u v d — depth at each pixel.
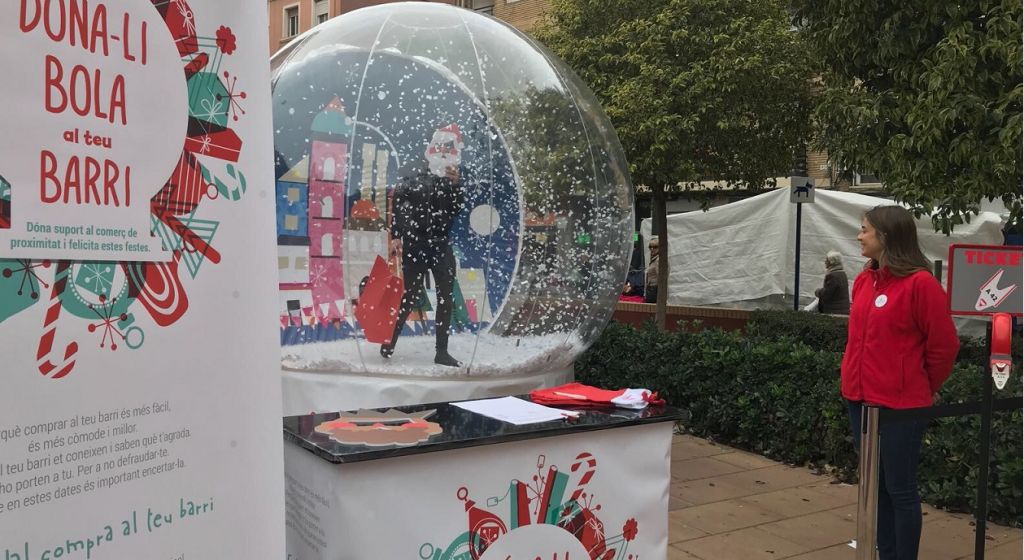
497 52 4.22
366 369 3.96
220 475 1.68
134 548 1.51
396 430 2.58
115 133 1.47
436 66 4.02
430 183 3.84
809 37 6.76
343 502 2.29
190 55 1.62
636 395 3.06
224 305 1.69
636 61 7.82
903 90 6.04
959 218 5.80
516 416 2.82
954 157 5.45
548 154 4.11
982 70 5.49
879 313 3.62
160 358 1.55
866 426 3.14
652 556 2.95
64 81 1.38
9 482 1.31
